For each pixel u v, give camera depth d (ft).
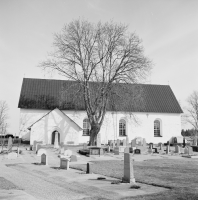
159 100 170.30
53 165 66.74
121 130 161.38
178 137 161.48
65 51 123.03
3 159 79.87
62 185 40.83
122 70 122.21
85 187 39.42
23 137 148.15
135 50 121.19
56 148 117.50
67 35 123.54
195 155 98.22
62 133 139.74
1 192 34.45
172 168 61.21
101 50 124.67
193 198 31.53
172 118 165.99
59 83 168.66
